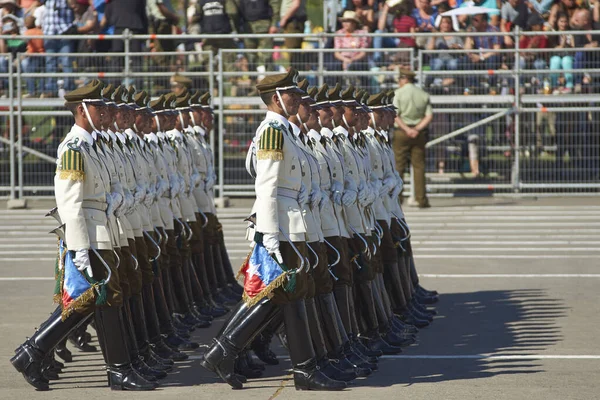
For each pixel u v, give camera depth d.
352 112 30.36
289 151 25.69
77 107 26.09
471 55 63.94
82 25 66.06
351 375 26.58
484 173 65.44
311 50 63.03
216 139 65.31
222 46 65.06
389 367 28.42
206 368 26.28
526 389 25.55
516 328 33.59
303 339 25.69
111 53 63.16
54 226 59.53
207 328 35.56
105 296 25.48
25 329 33.88
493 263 47.00
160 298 31.34
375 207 33.66
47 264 48.19
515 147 64.75
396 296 33.88
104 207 26.03
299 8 66.19
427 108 62.31
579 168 64.81
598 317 35.06
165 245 33.09
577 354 29.59
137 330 28.33
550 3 66.31
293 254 25.48
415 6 66.81
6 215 63.38
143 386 26.03
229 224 59.12
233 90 64.25
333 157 28.61
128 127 29.22
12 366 28.84
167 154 34.53
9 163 66.81
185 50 65.19
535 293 39.78
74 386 26.69
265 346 28.98
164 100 34.66
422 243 52.81
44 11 65.88
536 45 64.38
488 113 64.56
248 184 65.38
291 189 25.80
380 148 34.00
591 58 63.78
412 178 64.00
